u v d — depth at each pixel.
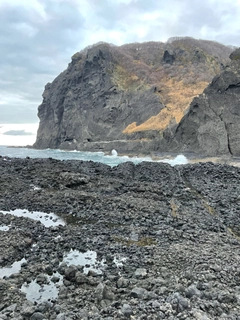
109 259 10.51
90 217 15.30
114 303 7.57
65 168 25.66
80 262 10.34
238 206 17.44
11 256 10.48
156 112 95.06
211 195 19.84
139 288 8.21
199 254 10.70
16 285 8.69
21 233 12.35
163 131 78.88
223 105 64.62
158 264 10.01
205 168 27.56
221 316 7.02
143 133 86.44
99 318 6.96
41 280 9.01
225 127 62.59
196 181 24.06
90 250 11.34
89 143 101.44
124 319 6.93
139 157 73.12
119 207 16.62
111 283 8.82
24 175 23.28
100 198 18.05
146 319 6.93
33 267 9.70
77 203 17.23
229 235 13.14
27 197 18.20
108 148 92.44
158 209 16.33
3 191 19.31
